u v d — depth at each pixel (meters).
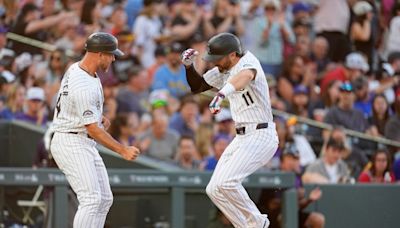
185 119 51.75
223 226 40.72
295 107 55.38
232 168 30.03
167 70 55.09
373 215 43.56
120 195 41.41
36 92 50.69
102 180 30.34
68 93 29.62
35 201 39.81
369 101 56.41
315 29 61.62
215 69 31.22
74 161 29.77
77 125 29.86
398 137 55.22
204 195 41.12
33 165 45.47
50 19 55.94
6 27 54.62
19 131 49.06
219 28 59.59
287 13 61.59
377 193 43.69
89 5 56.78
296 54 57.75
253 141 30.20
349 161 49.94
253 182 39.94
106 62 29.95
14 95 51.38
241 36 59.94
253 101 30.11
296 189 40.59
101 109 30.20
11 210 39.41
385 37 63.72
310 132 53.41
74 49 55.53
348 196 43.31
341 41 61.12
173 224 39.66
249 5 60.09
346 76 56.94
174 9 59.31
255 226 30.47
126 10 58.62
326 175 46.81
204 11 59.84
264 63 59.50
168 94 53.72
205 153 49.69
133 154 29.53
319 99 56.50
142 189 40.25
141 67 53.47
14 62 52.50
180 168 44.38
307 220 41.44
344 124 53.34
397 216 43.78
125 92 52.62
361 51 61.84
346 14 61.53
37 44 53.91
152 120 49.72
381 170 47.84
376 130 55.50
